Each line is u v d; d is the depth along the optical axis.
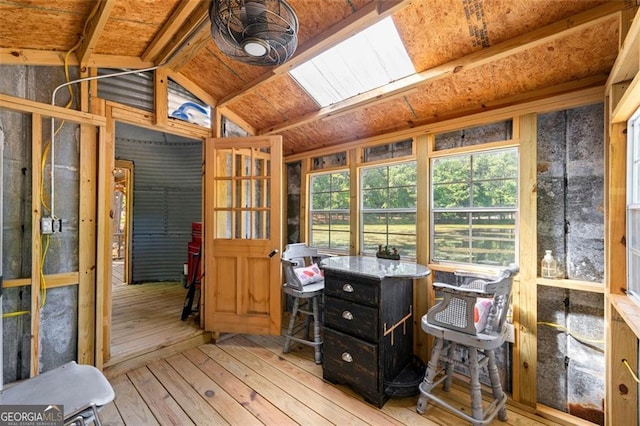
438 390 2.21
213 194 3.02
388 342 2.12
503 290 1.73
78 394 1.29
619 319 1.56
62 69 2.17
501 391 1.90
